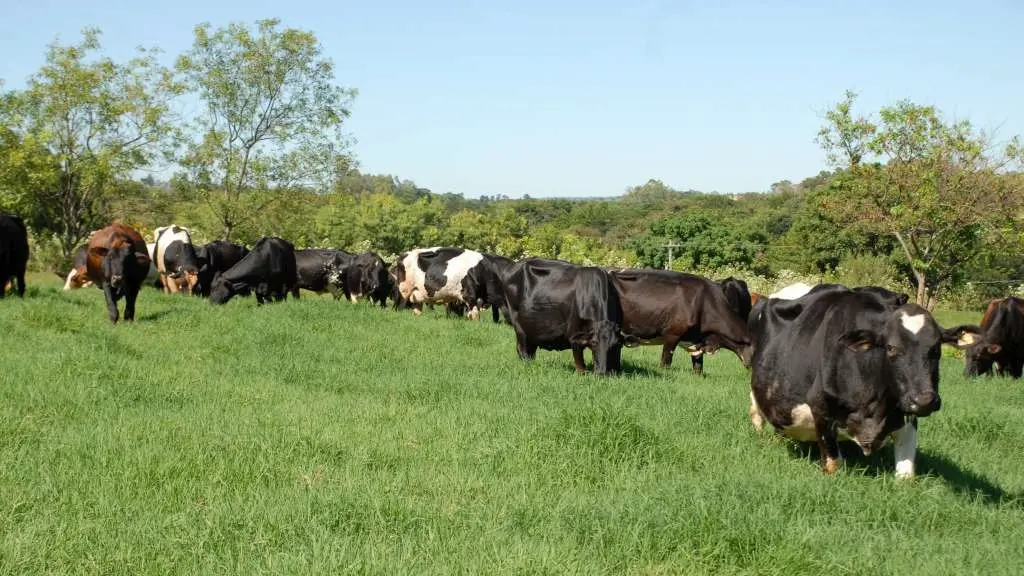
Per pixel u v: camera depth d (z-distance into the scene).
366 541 5.36
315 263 26.00
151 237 35.44
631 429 7.84
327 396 10.18
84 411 8.74
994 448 9.52
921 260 25.95
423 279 23.27
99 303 18.20
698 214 68.31
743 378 14.31
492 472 7.09
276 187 38.81
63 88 34.50
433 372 12.04
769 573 5.10
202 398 9.70
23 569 4.95
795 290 11.29
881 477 7.48
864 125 25.44
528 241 55.47
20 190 33.16
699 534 5.50
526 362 13.12
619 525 5.66
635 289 14.91
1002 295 40.69
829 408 7.56
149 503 6.14
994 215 24.64
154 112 35.88
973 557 5.59
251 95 38.09
